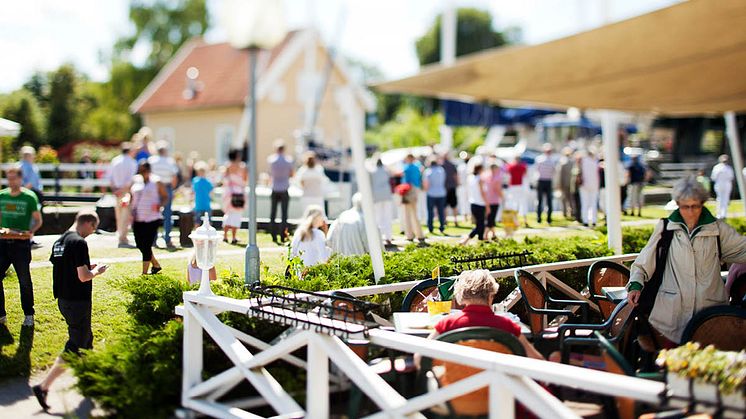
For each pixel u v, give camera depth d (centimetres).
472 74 858
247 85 3369
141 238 959
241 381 556
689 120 3206
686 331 506
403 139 3509
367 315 559
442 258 827
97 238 1295
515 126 2706
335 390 498
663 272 530
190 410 523
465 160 2128
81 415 564
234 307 520
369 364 547
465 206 1891
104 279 916
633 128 3052
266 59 3453
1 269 766
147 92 3831
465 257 810
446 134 2569
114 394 529
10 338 737
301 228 841
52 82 3888
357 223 976
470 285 470
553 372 360
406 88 877
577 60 829
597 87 977
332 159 2284
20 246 768
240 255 1106
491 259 761
